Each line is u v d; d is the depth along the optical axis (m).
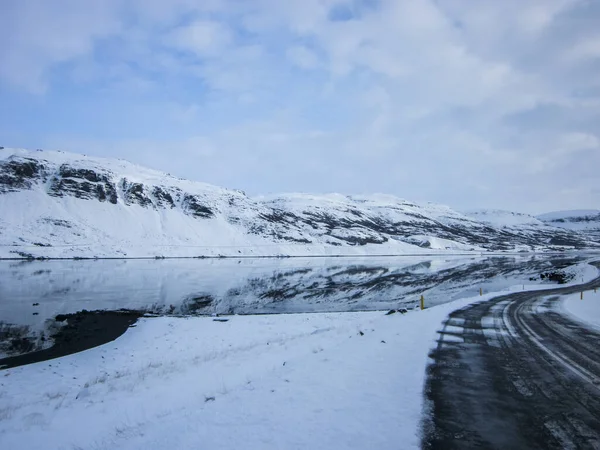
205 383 10.52
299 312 30.44
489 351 12.16
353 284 52.12
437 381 8.81
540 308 25.50
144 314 27.70
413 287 49.25
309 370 9.65
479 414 6.88
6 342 19.64
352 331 17.05
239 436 5.90
